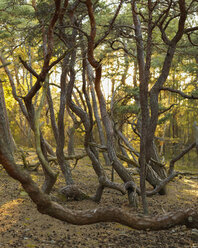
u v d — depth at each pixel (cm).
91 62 559
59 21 661
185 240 471
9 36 1067
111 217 223
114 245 455
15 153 1745
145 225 231
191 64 1605
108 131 809
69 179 865
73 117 891
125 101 1152
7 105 2383
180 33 641
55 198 730
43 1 687
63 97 797
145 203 564
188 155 2491
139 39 690
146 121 559
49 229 540
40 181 977
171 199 856
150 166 946
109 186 731
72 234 515
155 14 878
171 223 239
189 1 931
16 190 841
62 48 801
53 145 2855
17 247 445
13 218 594
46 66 466
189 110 2455
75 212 215
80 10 755
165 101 2639
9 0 933
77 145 2512
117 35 726
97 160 806
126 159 862
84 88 673
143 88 560
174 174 854
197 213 246
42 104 251
